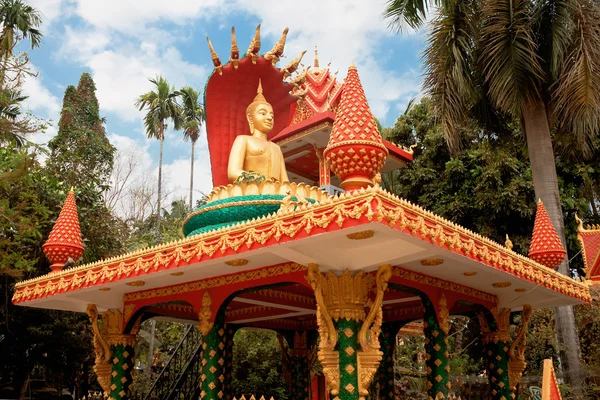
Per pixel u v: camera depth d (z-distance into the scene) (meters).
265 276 8.20
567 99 14.30
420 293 8.97
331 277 7.15
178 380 14.43
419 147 26.53
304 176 21.39
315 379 18.34
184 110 45.66
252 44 11.02
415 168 25.69
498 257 7.53
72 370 18.86
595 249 16.08
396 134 27.08
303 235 5.85
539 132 15.09
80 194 19.55
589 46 14.12
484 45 15.35
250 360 18.95
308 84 19.19
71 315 17.42
